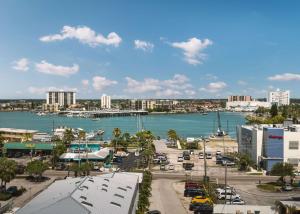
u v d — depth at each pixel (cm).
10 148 13662
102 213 4806
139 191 6900
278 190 8544
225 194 7425
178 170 11025
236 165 11844
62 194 5262
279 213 6028
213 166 11844
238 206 6244
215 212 6266
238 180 9688
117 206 5206
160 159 12475
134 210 5947
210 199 7150
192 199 7238
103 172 10344
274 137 10950
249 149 12369
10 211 6031
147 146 13612
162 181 9425
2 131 18038
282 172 9031
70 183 6119
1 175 7588
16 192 7788
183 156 13462
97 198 5294
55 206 4788
